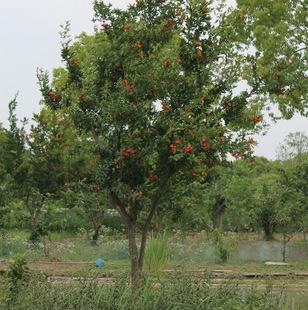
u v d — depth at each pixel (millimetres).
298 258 21969
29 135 19297
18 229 25531
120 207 9078
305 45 20453
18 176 19219
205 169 8742
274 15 20312
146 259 14258
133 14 9289
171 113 8461
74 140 9953
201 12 9125
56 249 20438
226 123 8938
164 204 9773
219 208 32531
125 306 6754
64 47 9398
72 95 9219
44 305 6758
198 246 20766
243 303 7293
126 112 8461
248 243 29547
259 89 9156
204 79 8859
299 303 10312
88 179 9406
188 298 6930
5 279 8445
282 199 23156
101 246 20359
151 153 8461
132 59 8969
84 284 7203
